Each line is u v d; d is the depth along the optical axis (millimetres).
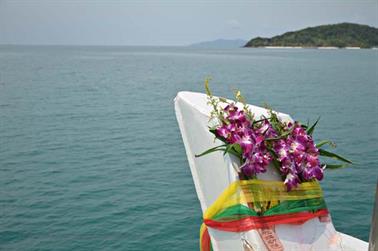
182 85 49750
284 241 2342
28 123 25781
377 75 66188
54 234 10250
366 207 11625
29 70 72312
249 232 2318
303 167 2541
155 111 31016
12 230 10469
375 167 15750
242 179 2467
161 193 13172
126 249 9430
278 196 2467
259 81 53750
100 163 16891
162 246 9547
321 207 2543
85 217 11242
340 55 175375
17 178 14859
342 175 14570
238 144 2502
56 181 14523
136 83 52406
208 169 2744
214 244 2434
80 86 48250
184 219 11039
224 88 45125
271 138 2582
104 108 32219
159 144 20359
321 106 32594
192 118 3131
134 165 16562
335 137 21703
